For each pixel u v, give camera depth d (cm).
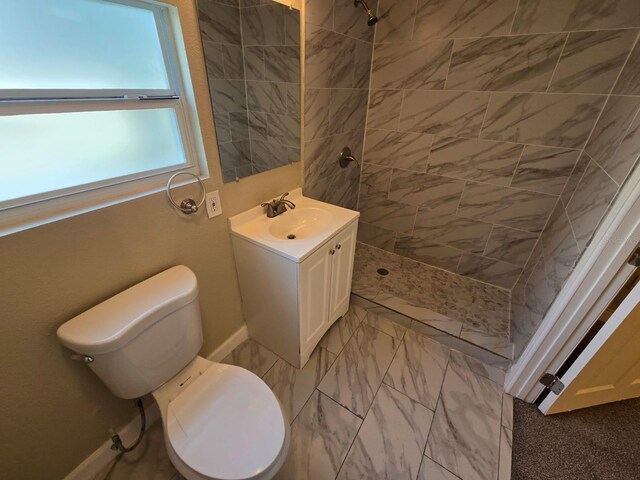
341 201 223
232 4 105
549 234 167
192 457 84
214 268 136
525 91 158
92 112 83
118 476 112
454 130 188
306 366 158
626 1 124
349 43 167
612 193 104
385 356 166
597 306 110
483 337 168
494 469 117
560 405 133
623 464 121
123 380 90
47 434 95
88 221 86
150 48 92
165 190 104
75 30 75
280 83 135
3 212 73
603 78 139
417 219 229
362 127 215
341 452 121
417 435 128
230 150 123
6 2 63
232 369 111
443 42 169
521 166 176
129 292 99
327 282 149
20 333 80
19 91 68
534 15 143
